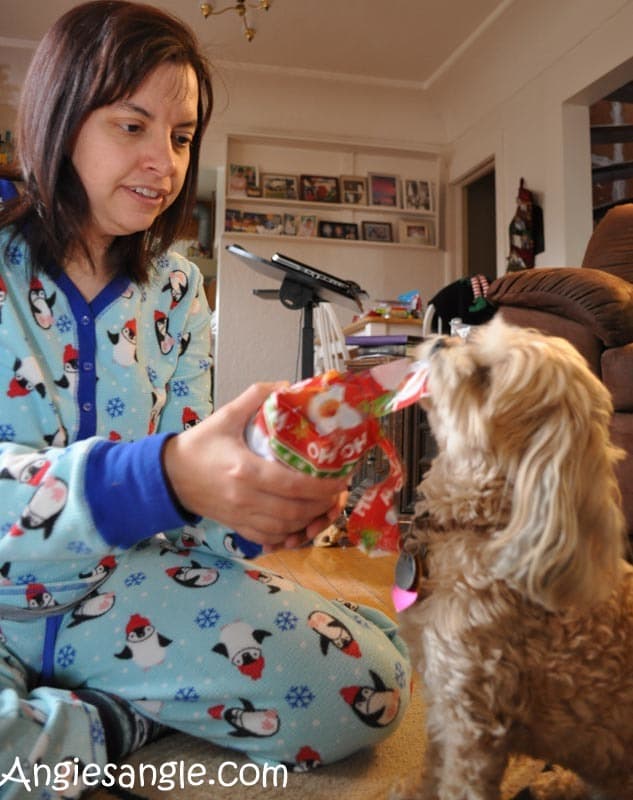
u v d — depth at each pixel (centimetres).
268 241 522
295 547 73
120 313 100
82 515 68
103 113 87
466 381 69
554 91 418
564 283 218
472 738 67
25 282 93
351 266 537
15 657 90
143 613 92
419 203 552
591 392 68
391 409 66
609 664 67
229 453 65
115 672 90
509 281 236
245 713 88
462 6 426
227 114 518
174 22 94
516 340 71
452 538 73
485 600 69
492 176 564
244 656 88
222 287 512
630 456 194
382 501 72
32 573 87
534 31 423
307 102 526
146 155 89
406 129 545
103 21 87
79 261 98
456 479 73
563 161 410
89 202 93
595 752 68
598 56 382
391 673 94
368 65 496
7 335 90
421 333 355
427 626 72
